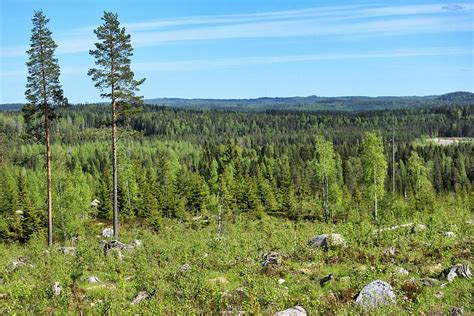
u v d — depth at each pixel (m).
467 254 23.02
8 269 24.62
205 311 15.95
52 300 17.30
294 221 73.12
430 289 17.36
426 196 59.22
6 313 16.22
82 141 185.62
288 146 180.38
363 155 63.16
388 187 112.31
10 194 82.62
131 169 81.69
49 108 39.28
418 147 166.62
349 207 71.94
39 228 62.06
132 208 79.31
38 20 37.56
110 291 18.50
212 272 22.33
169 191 82.19
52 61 38.38
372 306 15.42
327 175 73.00
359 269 20.66
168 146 191.25
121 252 28.61
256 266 22.70
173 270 21.66
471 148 165.50
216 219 75.31
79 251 27.23
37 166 121.56
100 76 37.34
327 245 26.81
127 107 38.12
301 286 19.03
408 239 27.09
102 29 36.97
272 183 104.94
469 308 15.26
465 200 59.34
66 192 56.06
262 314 15.30
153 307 15.86
